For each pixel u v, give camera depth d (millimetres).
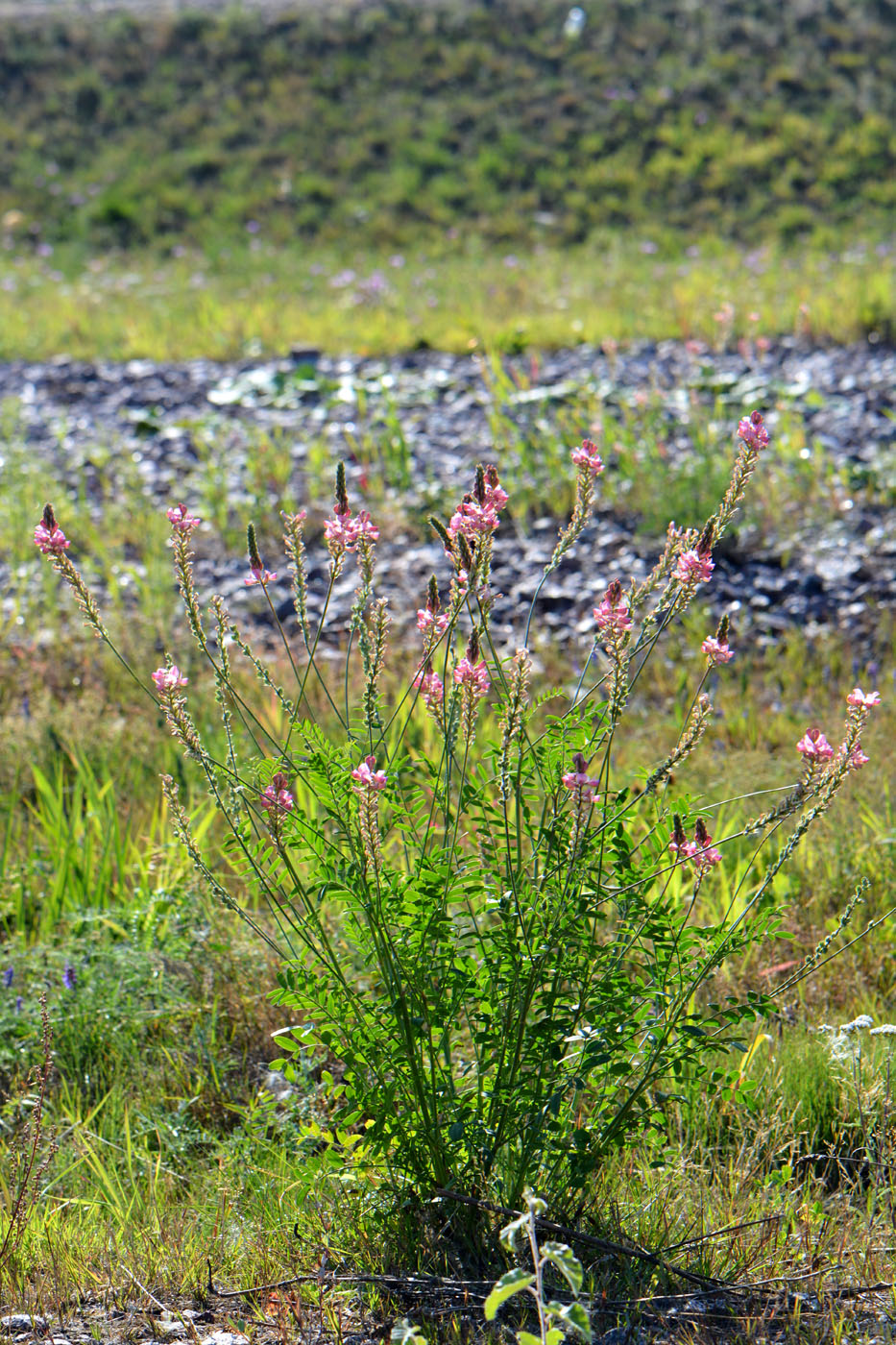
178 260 27250
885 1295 3533
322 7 37125
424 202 29281
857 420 13555
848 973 5305
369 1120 3770
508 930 3623
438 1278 3533
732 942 3719
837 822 6270
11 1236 3721
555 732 3814
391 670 8492
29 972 5449
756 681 8641
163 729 7789
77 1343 3363
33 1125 4031
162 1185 4332
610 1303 3467
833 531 10961
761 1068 4641
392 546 11523
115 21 36531
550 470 12219
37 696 8406
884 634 9148
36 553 11398
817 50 32969
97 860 6320
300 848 3865
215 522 12133
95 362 18672
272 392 16375
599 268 23578
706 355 16375
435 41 35125
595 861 3807
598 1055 3607
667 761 3793
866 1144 4184
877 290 18141
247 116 32969
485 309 20000
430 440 14148
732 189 28531
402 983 3729
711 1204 3920
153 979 5234
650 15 35062
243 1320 3467
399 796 3949
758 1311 3471
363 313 20453
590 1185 3848
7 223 29562
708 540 3738
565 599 10188
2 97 34094
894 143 29203
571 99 32250
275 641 9688
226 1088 4871
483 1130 3697
